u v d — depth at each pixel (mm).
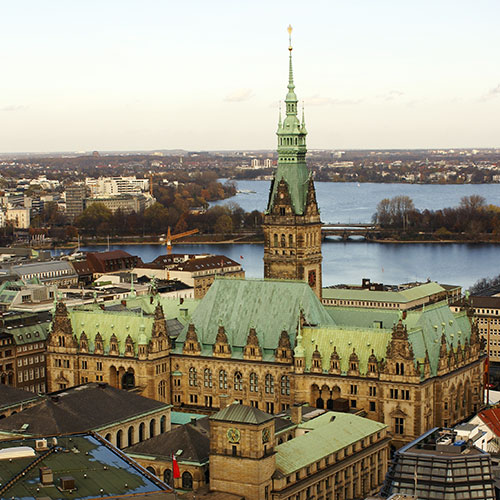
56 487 160625
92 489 160375
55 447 179875
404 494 171000
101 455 176375
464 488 168500
